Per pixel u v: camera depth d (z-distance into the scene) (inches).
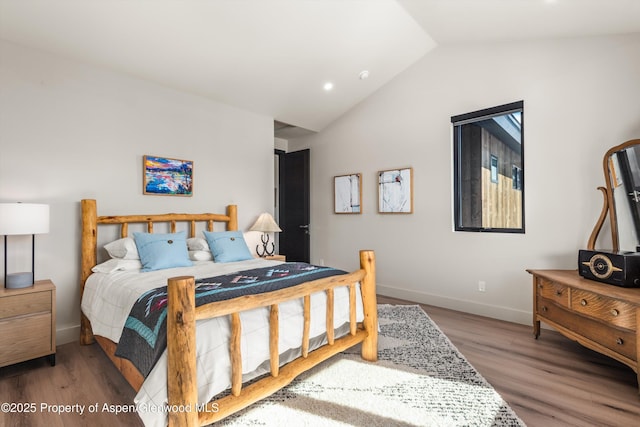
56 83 109.9
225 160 157.6
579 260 100.1
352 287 89.8
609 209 103.9
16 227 89.8
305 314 76.5
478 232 139.4
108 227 121.4
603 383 82.0
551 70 119.7
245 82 144.3
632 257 85.1
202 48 120.0
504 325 125.3
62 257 110.7
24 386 82.3
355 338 90.4
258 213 171.5
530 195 124.2
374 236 177.6
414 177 160.7
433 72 153.3
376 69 157.6
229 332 63.0
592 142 111.1
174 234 123.1
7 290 90.4
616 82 106.9
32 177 104.9
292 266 108.8
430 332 117.1
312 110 180.1
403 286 165.2
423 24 132.0
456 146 148.9
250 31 117.0
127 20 102.3
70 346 108.4
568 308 96.3
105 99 120.8
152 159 132.0
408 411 70.3
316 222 207.9
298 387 80.1
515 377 85.1
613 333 82.0
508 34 123.7
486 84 136.5
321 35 126.8
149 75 128.7
